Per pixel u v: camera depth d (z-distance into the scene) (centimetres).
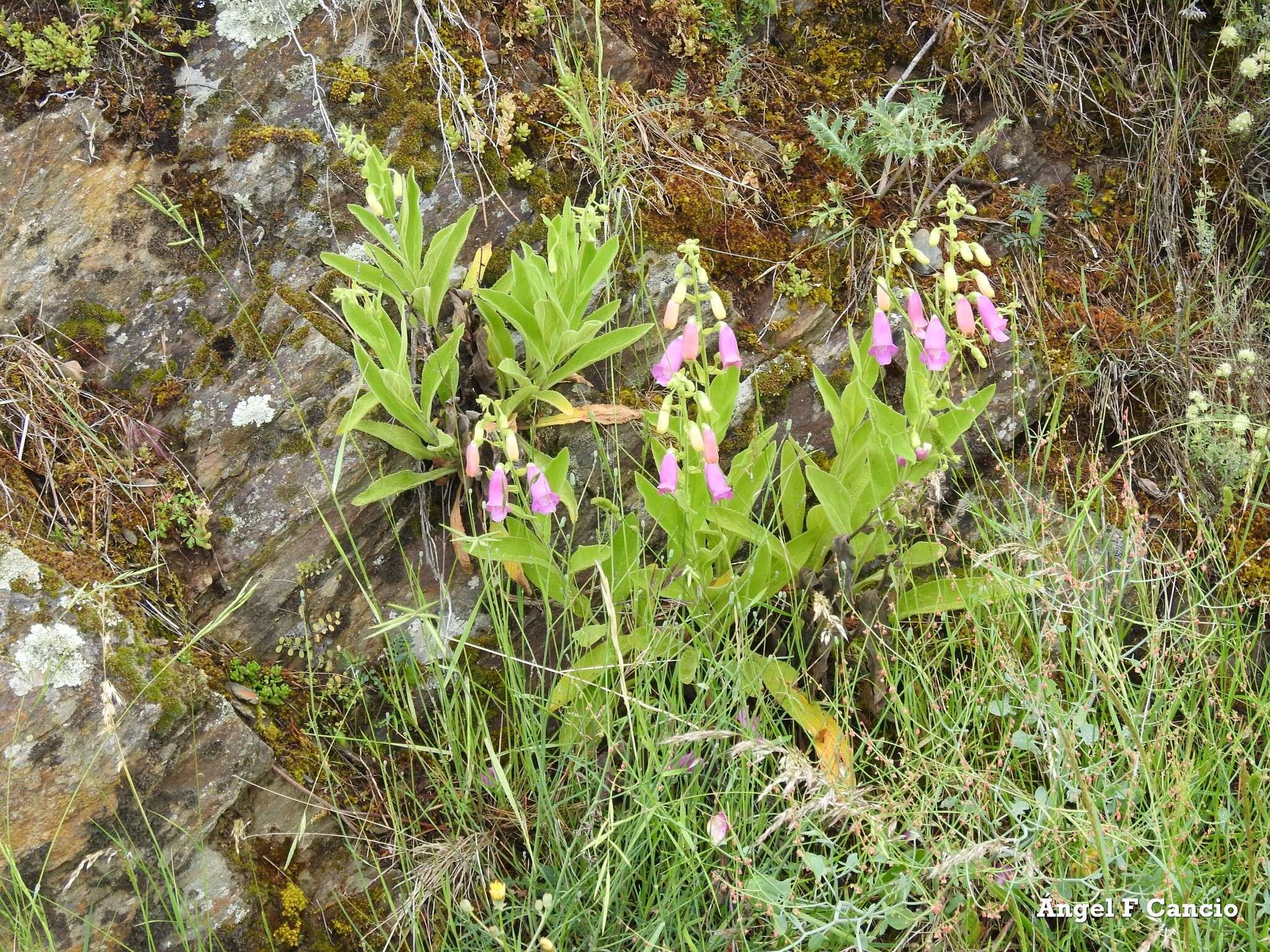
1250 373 145
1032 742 118
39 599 114
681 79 150
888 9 157
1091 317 149
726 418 123
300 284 132
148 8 133
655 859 120
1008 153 155
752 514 137
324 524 126
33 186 129
